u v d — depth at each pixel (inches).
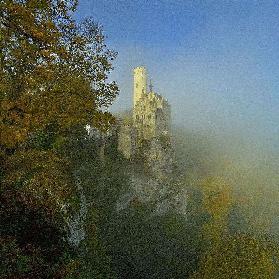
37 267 719.7
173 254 2165.4
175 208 2746.1
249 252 2193.7
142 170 2930.6
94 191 1814.7
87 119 790.5
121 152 2962.6
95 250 1414.9
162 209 2598.4
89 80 918.4
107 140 2778.1
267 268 2130.9
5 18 606.5
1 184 755.4
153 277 1999.3
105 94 951.6
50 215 847.7
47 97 717.3
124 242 1939.0
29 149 828.0
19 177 773.9
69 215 1056.8
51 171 882.1
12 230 735.1
